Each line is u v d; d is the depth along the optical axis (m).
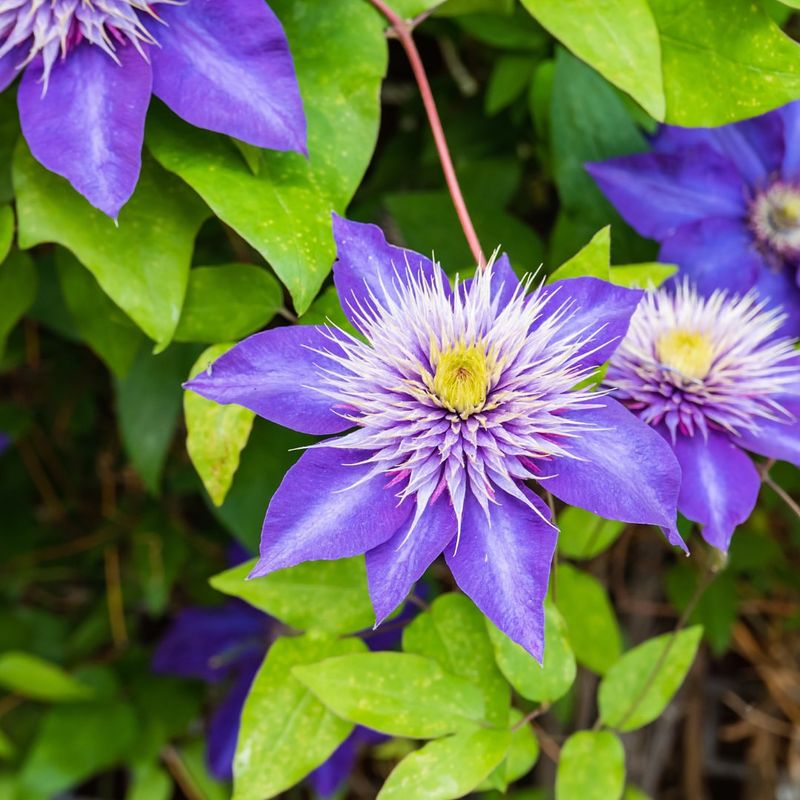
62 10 0.47
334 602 0.50
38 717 0.70
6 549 0.73
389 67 0.66
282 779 0.49
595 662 0.54
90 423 0.71
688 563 0.63
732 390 0.49
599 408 0.45
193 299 0.51
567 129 0.56
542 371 0.46
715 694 0.74
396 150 0.64
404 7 0.51
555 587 0.50
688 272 0.54
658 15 0.51
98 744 0.67
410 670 0.49
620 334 0.46
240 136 0.46
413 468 0.45
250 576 0.43
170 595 0.74
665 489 0.44
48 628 0.72
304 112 0.49
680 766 0.74
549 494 0.46
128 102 0.46
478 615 0.50
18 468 0.73
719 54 0.50
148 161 0.50
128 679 0.70
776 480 0.58
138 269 0.50
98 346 0.56
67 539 0.74
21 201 0.49
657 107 0.50
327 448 0.45
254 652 0.67
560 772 0.50
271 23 0.47
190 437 0.50
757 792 0.74
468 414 0.45
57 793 0.68
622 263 0.56
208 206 0.50
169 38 0.47
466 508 0.45
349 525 0.44
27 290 0.55
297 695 0.50
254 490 0.56
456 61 0.65
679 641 0.51
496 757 0.48
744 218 0.55
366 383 0.45
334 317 0.50
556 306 0.47
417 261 0.47
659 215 0.54
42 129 0.47
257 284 0.51
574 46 0.50
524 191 0.65
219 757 0.65
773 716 0.73
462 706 0.49
